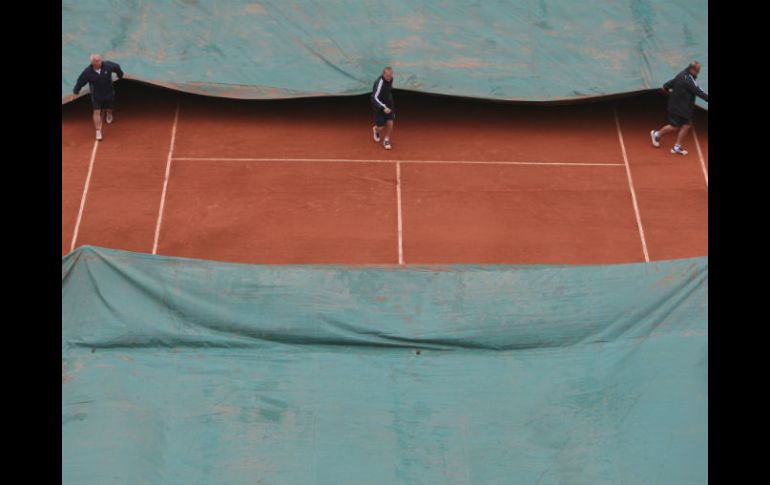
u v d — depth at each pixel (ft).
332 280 51.47
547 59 66.39
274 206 63.93
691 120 68.44
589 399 49.62
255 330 50.83
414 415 49.06
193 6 66.80
